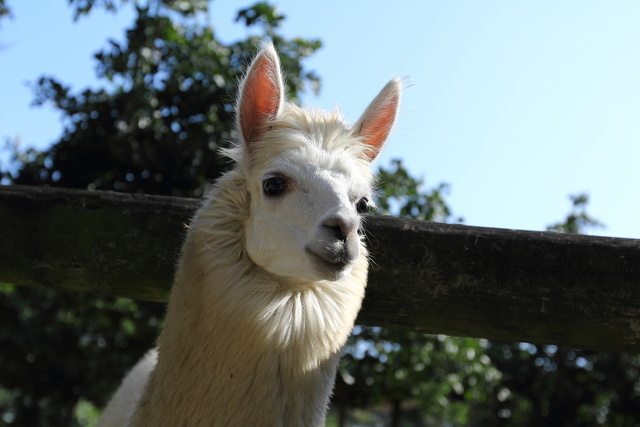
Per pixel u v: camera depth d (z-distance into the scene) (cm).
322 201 139
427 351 314
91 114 312
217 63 300
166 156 302
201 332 140
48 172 325
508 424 545
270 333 138
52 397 464
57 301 349
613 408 475
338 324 143
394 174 323
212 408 138
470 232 148
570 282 144
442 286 148
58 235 159
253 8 306
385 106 158
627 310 142
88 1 282
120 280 159
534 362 490
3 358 442
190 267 144
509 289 146
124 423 175
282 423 140
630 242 143
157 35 301
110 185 320
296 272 139
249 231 144
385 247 150
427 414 379
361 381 345
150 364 199
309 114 150
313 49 307
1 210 160
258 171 145
